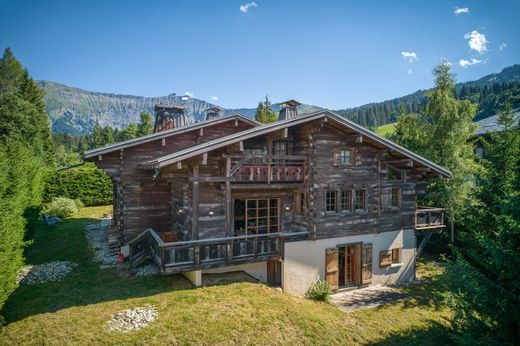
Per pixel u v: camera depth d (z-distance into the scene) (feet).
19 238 34.14
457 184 58.39
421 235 60.13
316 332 31.63
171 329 27.86
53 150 157.89
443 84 60.80
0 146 42.01
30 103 146.61
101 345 25.16
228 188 39.47
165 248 34.86
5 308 30.71
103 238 56.39
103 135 245.24
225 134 56.08
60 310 30.22
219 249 38.01
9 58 193.57
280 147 48.44
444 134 60.29
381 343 31.99
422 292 46.96
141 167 44.52
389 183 50.19
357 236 47.19
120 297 33.24
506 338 24.26
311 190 43.88
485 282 25.20
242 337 28.35
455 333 32.45
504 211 25.02
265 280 44.78
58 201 77.61
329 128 45.06
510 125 44.91
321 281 43.70
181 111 69.46
